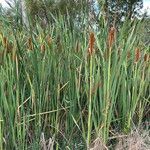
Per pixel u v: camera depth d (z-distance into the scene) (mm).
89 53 1688
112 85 1656
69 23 1843
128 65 1783
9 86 1592
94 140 1660
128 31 1824
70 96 1687
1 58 1678
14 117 1598
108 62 1630
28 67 1709
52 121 1685
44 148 1615
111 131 1737
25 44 1802
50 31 1895
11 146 1609
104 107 1636
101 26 1831
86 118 1708
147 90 1866
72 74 1695
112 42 1659
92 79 1642
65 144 1684
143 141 1729
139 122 1756
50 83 1696
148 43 1925
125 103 1720
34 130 1682
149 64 1838
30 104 1677
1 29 1822
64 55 1744
